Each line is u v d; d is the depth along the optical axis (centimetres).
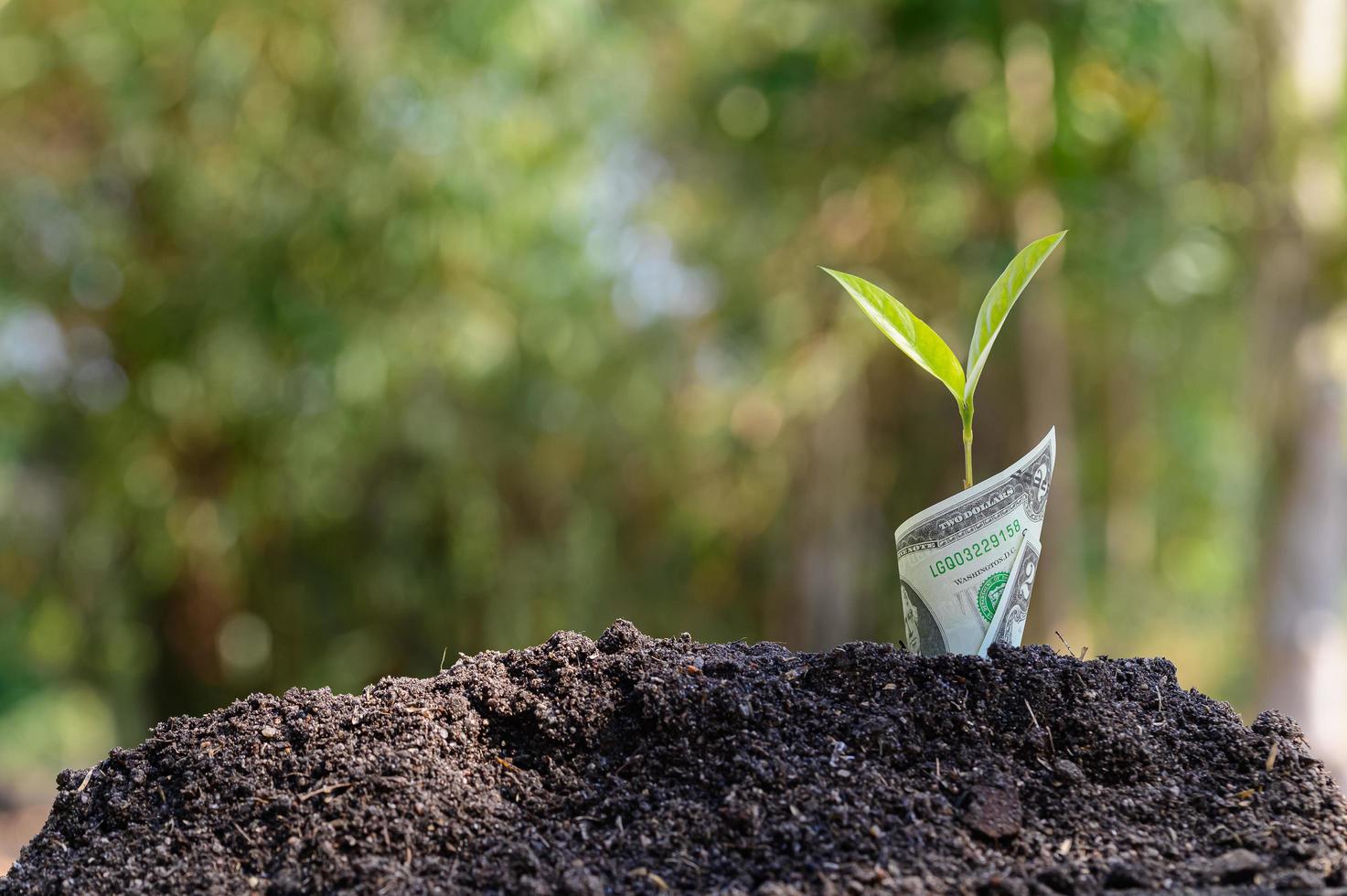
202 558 422
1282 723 116
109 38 379
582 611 466
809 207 448
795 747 108
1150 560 549
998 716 112
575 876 94
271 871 101
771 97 417
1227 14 388
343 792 106
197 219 395
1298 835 99
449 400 423
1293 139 391
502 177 393
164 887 100
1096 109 377
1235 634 536
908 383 489
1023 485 118
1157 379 524
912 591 123
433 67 379
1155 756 110
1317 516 400
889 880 93
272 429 403
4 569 441
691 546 518
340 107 383
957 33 374
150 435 416
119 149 399
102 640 440
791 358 464
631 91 450
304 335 381
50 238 416
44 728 452
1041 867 95
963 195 407
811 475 481
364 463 414
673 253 509
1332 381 396
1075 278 418
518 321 425
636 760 108
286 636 434
